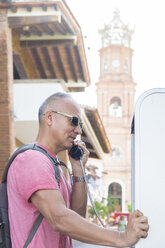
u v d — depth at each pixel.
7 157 7.05
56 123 1.79
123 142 49.22
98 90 49.41
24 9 7.46
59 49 10.30
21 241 1.64
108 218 25.78
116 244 1.41
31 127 8.80
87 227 1.46
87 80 12.27
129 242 1.41
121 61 49.72
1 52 7.35
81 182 2.05
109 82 49.25
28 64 10.84
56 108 1.80
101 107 49.16
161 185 1.45
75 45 9.84
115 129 49.25
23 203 1.64
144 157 1.46
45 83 8.12
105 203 42.06
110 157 49.22
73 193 2.04
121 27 31.77
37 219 1.64
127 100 49.06
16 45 9.43
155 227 1.44
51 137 1.80
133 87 49.28
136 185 1.46
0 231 1.66
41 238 1.63
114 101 51.12
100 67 50.16
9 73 7.36
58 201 1.54
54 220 1.50
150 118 1.47
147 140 1.47
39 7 7.51
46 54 10.82
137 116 1.47
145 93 1.48
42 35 9.81
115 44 48.97
